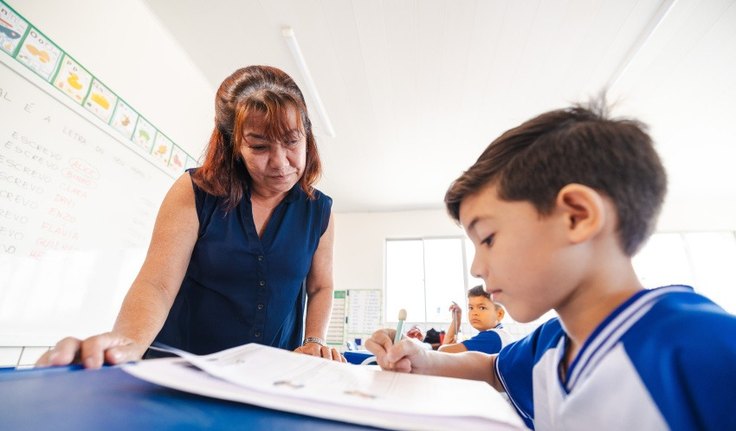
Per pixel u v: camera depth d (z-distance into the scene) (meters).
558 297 0.37
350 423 0.23
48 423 0.19
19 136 1.20
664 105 2.54
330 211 0.83
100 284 1.48
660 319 0.31
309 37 2.06
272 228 0.73
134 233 1.67
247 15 1.93
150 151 1.81
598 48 2.08
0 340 1.13
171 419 0.21
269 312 0.69
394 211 4.65
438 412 0.25
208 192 0.67
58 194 1.32
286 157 0.67
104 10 1.56
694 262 3.89
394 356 0.51
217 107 0.72
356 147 3.21
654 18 1.87
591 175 0.35
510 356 0.57
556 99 2.48
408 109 2.68
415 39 2.05
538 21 1.91
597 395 0.32
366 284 4.38
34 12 1.26
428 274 4.39
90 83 1.48
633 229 0.36
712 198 4.03
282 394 0.26
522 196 0.37
